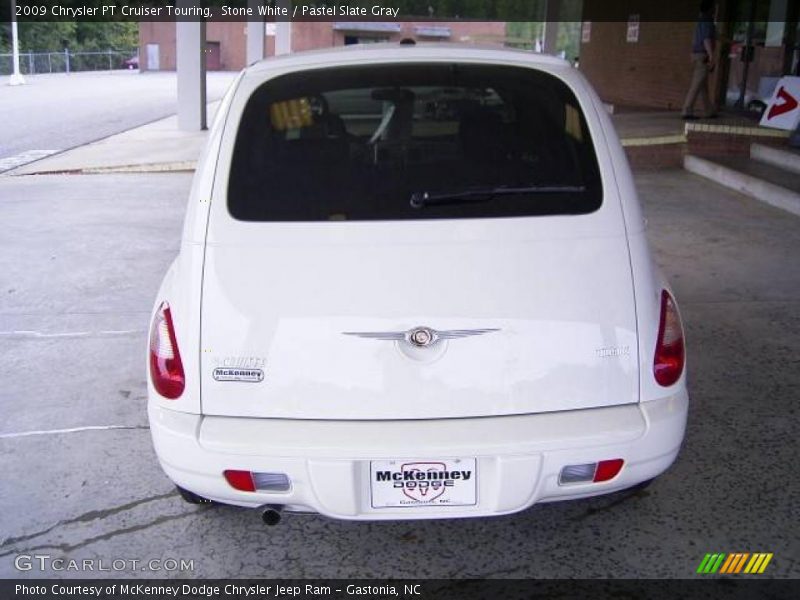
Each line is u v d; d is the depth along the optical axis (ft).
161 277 20.57
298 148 8.71
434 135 8.97
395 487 7.95
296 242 8.11
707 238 23.25
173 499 10.66
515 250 8.09
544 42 62.23
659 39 54.49
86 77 136.46
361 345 7.89
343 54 9.61
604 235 8.24
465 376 7.93
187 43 50.01
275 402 8.00
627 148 35.58
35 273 20.89
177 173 37.29
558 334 7.99
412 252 8.05
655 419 8.09
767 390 13.51
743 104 42.14
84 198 31.14
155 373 8.32
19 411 13.20
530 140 8.76
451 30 147.95
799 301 17.81
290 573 9.21
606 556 9.37
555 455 7.86
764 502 10.36
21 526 10.06
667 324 8.40
